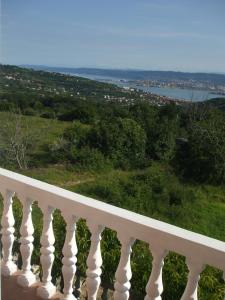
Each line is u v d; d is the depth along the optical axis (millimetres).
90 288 2131
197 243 1638
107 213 1971
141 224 1836
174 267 2535
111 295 2734
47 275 2396
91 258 2102
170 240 1733
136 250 2748
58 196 2199
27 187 2371
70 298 2293
